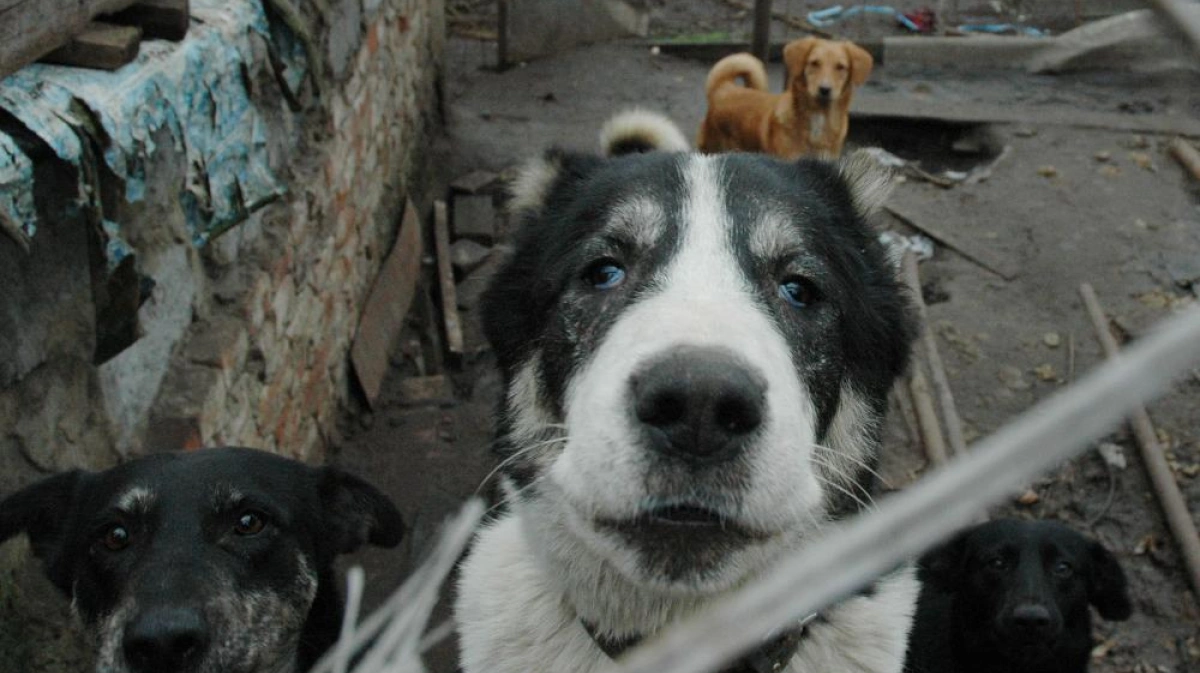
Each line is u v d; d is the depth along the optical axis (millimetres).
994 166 2346
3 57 774
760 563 560
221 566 801
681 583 516
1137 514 1475
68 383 929
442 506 1515
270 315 1314
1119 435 1569
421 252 2148
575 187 705
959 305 1927
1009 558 1191
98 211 865
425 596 238
